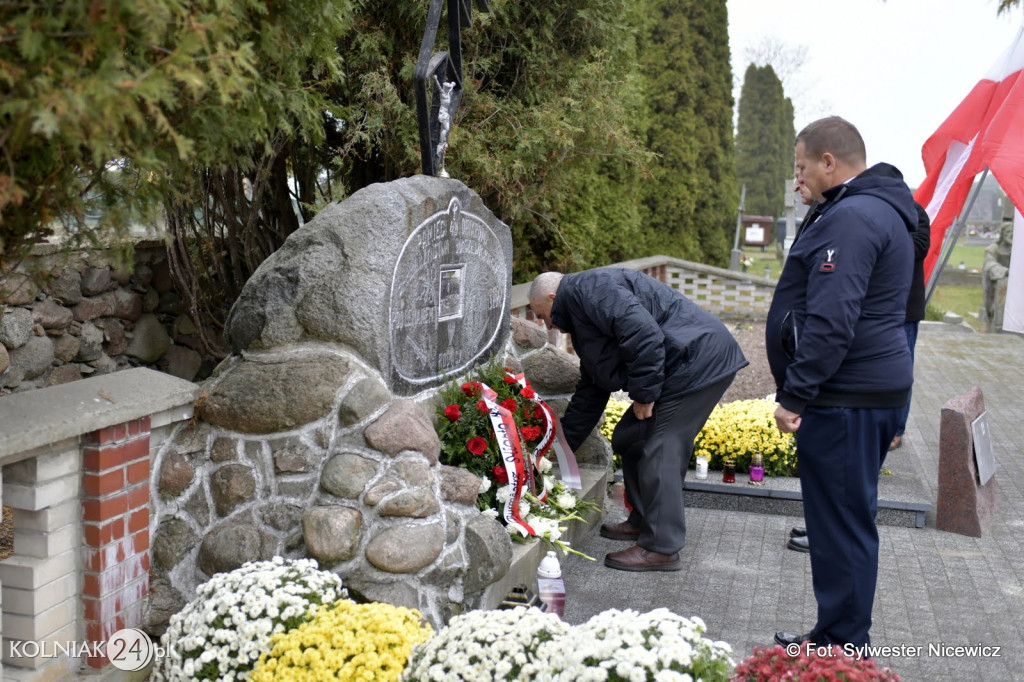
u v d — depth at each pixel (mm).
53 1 1951
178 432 3748
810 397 3291
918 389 9531
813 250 3354
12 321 5102
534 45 6973
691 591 4348
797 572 4590
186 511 3646
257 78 2561
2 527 4316
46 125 1843
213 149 2686
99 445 3172
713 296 14383
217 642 2898
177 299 6227
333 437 3680
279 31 2707
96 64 2064
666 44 15500
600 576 4523
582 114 7133
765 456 5695
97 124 1989
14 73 1921
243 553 3490
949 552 4852
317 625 2875
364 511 3494
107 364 5781
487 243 4961
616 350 4570
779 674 2580
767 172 37656
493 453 4344
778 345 3539
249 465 3676
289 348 3957
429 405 4414
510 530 4230
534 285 4812
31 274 2705
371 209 3953
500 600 3877
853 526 3400
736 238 17953
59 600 3158
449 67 4984
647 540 4594
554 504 4746
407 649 2836
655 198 15328
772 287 14195
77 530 3217
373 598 3381
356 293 3887
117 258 2609
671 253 15516
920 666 3596
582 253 9383
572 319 4605
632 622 2686
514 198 7180
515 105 6992
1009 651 3729
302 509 3588
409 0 6273
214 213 6094
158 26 2004
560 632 2777
